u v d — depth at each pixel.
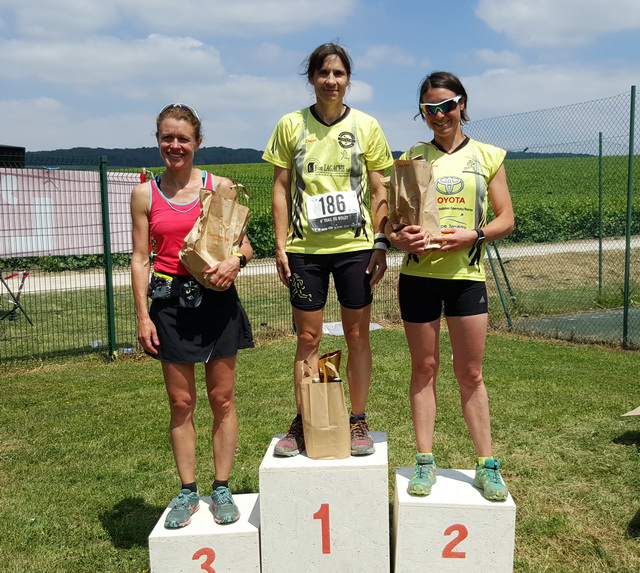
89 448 4.73
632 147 7.78
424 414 3.12
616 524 3.45
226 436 3.08
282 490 2.85
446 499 2.87
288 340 8.66
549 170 17.09
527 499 3.75
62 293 12.74
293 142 3.22
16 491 3.99
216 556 2.86
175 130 2.91
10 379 6.81
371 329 9.11
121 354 7.95
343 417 2.93
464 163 3.05
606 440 4.66
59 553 3.27
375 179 3.31
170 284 2.93
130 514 3.69
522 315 9.83
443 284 3.01
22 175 7.38
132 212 3.06
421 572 2.87
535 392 5.91
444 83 2.98
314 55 3.11
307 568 2.89
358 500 2.85
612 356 7.46
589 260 14.24
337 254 3.18
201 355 2.95
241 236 3.02
